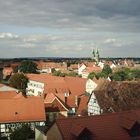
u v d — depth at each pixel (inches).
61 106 3408.0
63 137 1678.2
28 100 3048.7
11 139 2532.0
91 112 3238.2
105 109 3011.8
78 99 3764.8
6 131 2842.0
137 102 3014.3
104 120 1784.0
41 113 2957.7
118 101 3046.3
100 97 3127.5
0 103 2984.7
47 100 3467.0
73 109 3641.7
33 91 6072.8
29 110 2967.5
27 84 6018.7
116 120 1801.2
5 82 6875.0
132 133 1765.5
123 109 2955.2
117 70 7805.1
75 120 1758.1
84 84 4832.7
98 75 6943.9
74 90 4650.6
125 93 3120.1
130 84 3208.7
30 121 2881.4
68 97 3887.8
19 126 2787.9
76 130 1689.2
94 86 4950.8
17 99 3048.7
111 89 3196.4
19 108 2972.4
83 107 3631.9
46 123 3009.4
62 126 1726.1
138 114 1855.3
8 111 2928.2
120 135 1744.6
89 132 1704.0
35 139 2471.7
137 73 7150.6
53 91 4525.1
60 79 5556.1
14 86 5654.5
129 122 1771.7
